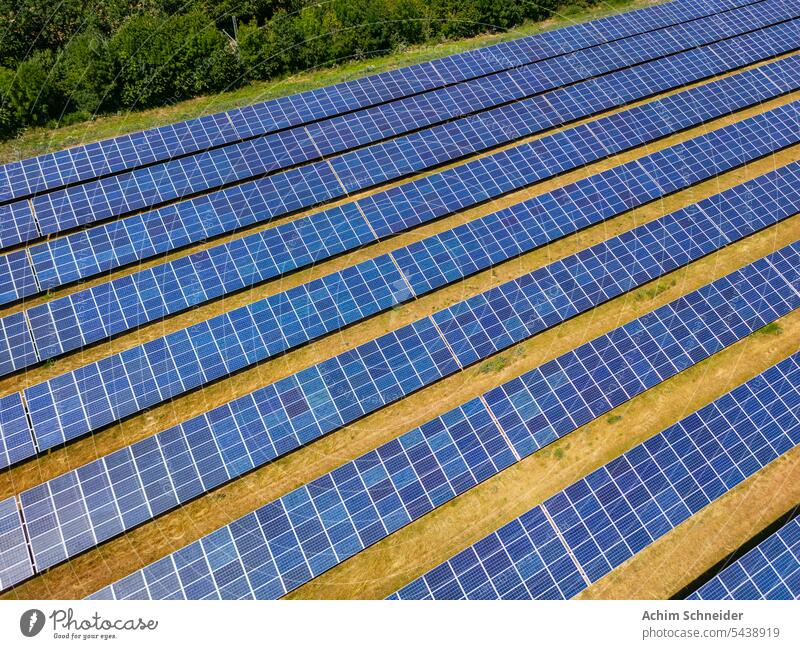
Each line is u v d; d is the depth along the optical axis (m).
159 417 27.12
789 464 26.02
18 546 22.47
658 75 45.66
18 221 33.28
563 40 48.78
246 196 34.91
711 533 24.41
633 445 26.89
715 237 33.81
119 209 34.50
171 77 44.09
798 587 22.16
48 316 28.98
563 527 23.45
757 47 49.75
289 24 47.69
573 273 31.58
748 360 29.64
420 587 22.06
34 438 25.41
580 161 38.31
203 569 22.19
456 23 52.12
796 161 38.69
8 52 46.22
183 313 30.58
